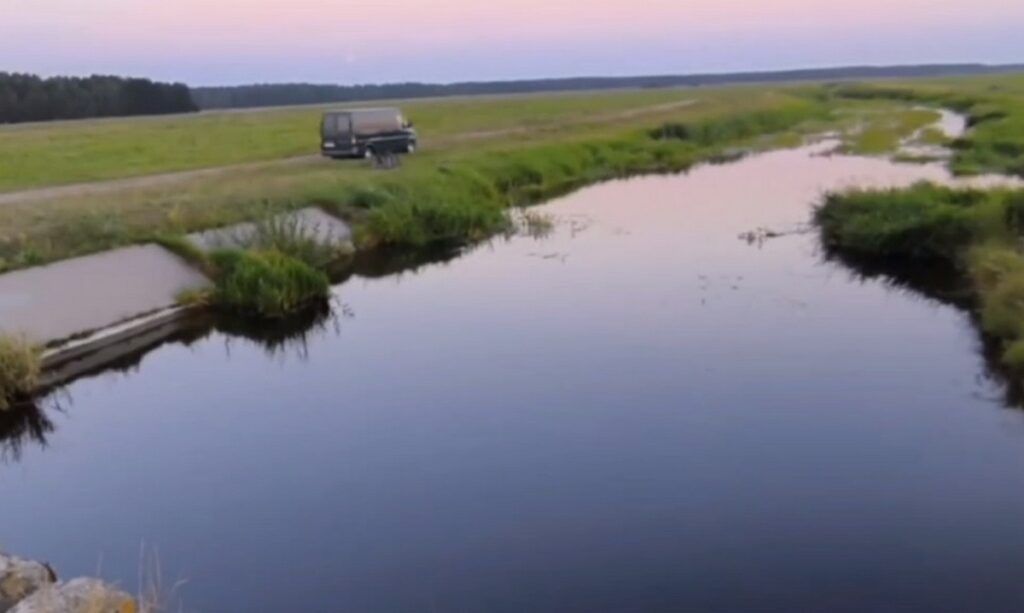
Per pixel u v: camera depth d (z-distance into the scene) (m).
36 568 5.45
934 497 8.77
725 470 9.55
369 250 21.72
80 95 96.06
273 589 7.64
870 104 73.50
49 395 12.73
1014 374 11.61
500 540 8.33
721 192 29.88
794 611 7.05
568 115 59.88
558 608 7.22
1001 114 46.12
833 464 9.57
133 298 15.73
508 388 12.27
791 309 15.40
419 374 13.04
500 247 22.03
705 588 7.40
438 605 7.33
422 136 43.12
